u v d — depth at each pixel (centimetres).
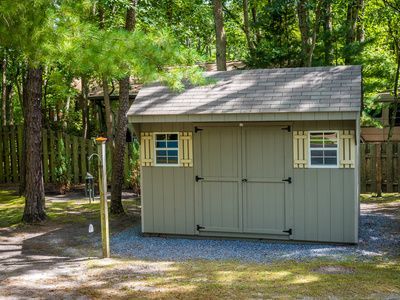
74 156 1791
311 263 822
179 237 1053
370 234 1027
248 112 942
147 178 1062
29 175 1205
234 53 3091
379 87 1672
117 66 773
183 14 2034
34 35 718
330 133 943
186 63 879
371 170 1544
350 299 624
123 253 919
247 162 995
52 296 659
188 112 980
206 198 1027
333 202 948
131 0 1296
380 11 1759
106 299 645
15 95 2611
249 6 2245
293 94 972
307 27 1652
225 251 925
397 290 659
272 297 641
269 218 989
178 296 652
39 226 1169
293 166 968
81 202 1505
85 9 813
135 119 1017
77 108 2450
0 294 666
